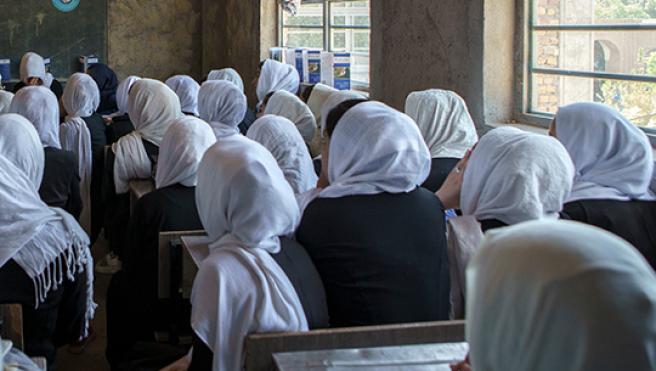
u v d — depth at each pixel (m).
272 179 2.12
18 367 1.89
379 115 2.39
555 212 2.62
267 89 6.87
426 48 5.36
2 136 3.47
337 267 2.20
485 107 4.83
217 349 1.95
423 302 2.23
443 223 2.36
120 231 4.66
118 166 4.65
